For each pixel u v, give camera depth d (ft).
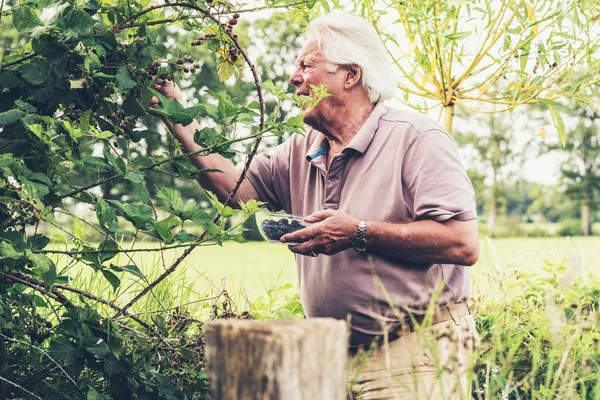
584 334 8.29
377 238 7.96
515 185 161.38
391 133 8.43
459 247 7.94
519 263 13.28
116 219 7.27
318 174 8.92
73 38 7.72
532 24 11.47
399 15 12.34
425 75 12.77
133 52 7.92
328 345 4.58
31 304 8.10
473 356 6.79
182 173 7.82
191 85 89.04
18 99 7.64
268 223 8.48
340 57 8.48
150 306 10.64
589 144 148.56
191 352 8.23
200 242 7.40
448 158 8.20
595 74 11.57
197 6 8.07
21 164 7.22
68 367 8.20
